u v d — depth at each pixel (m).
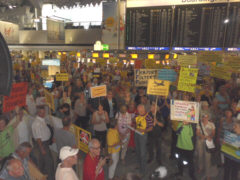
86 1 21.77
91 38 19.72
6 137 2.92
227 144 3.23
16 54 19.25
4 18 26.05
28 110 5.16
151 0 10.75
